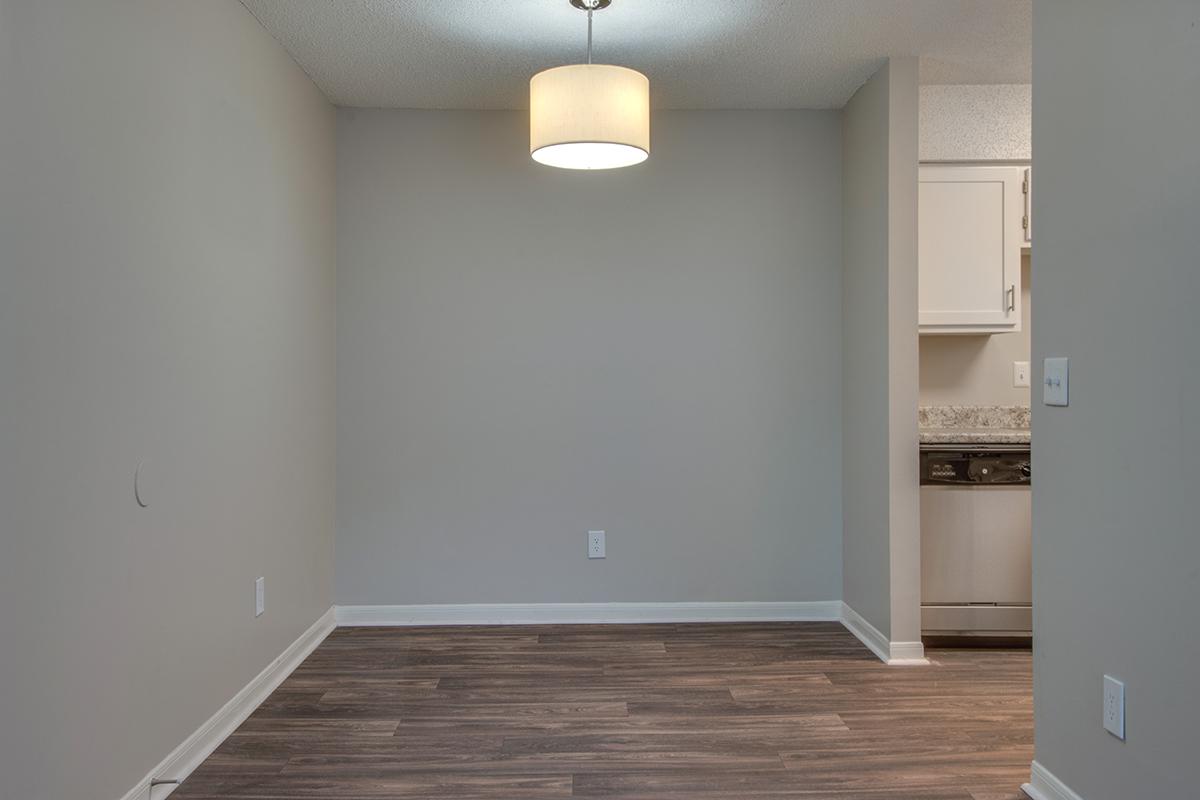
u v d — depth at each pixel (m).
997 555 3.64
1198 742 1.71
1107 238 2.01
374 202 4.00
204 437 2.57
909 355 3.44
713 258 4.06
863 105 3.74
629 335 4.05
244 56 2.90
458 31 3.13
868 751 2.61
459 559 4.04
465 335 4.02
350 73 3.54
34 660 1.76
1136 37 1.89
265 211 3.09
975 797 2.31
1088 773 2.11
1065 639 2.21
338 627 4.00
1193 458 1.72
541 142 2.84
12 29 1.69
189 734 2.48
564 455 4.05
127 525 2.12
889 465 3.46
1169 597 1.79
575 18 3.02
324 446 3.83
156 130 2.28
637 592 4.08
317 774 2.45
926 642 3.69
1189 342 1.73
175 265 2.39
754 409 4.08
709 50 3.33
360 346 4.00
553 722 2.83
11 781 1.69
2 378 1.66
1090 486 2.09
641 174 4.05
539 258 4.04
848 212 3.97
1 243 1.65
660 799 2.29
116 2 2.07
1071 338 2.17
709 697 3.07
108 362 2.04
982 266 3.85
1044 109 2.29
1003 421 4.26
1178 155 1.75
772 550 4.09
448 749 2.62
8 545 1.68
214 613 2.65
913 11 2.98
